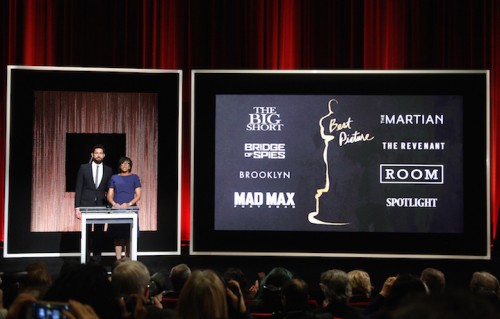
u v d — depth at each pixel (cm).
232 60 874
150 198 747
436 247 699
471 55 866
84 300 192
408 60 874
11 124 713
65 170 730
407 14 873
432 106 700
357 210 705
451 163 699
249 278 684
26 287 318
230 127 711
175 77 733
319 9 877
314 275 695
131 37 868
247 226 711
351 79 705
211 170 712
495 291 348
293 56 874
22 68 712
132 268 261
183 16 872
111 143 739
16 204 713
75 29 861
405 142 703
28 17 849
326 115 708
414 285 262
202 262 741
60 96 728
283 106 710
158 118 734
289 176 709
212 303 188
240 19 876
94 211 583
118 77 729
